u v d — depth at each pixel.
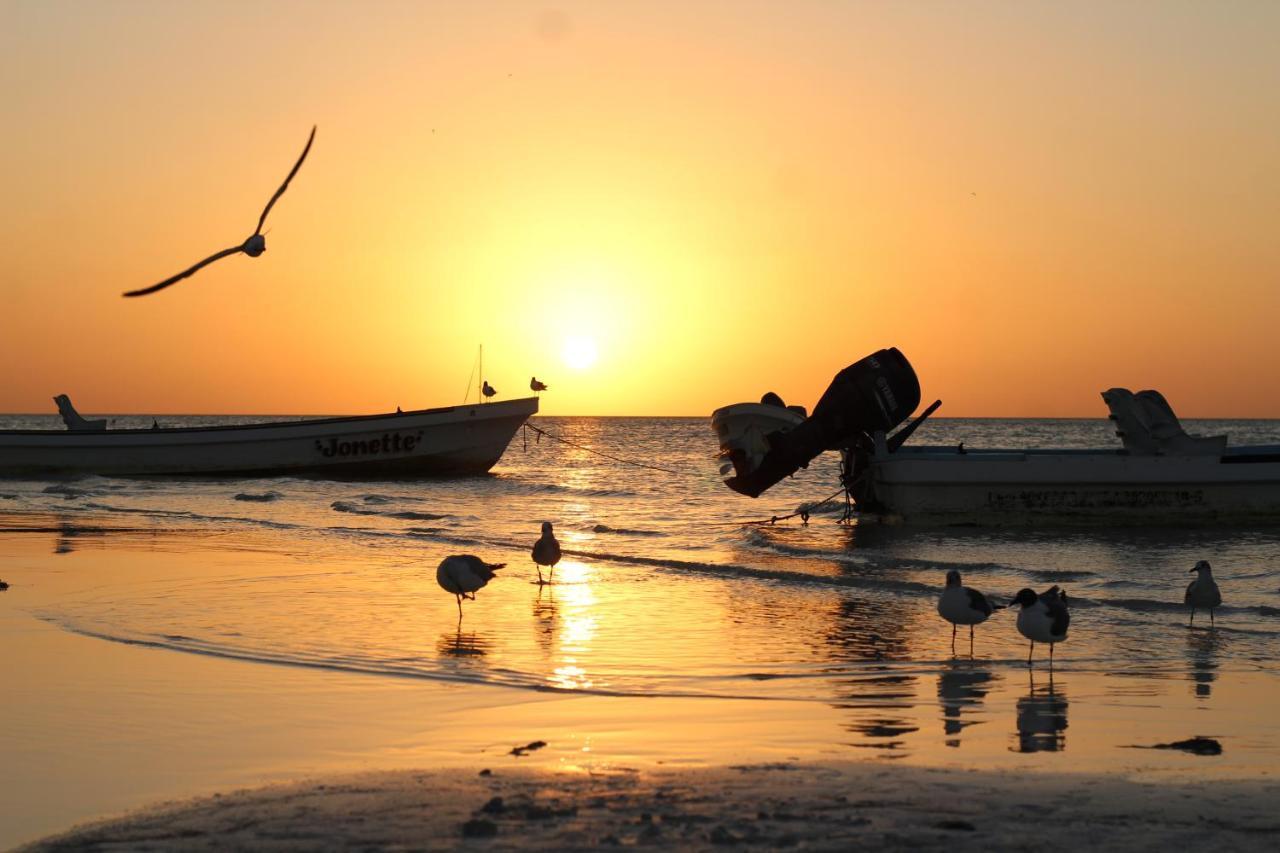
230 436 48.12
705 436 144.50
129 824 7.05
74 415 51.91
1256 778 8.36
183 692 11.18
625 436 144.50
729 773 8.31
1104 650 14.18
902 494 30.34
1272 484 29.52
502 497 41.91
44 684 11.41
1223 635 15.23
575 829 6.76
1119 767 8.77
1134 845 6.61
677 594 18.70
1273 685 12.18
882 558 23.64
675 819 6.97
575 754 9.16
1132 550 25.23
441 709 10.77
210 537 26.73
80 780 8.33
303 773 8.54
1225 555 24.20
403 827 6.82
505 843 6.49
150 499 39.19
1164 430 30.31
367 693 11.35
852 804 7.40
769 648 14.22
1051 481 29.72
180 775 8.47
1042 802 7.54
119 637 13.92
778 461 31.06
